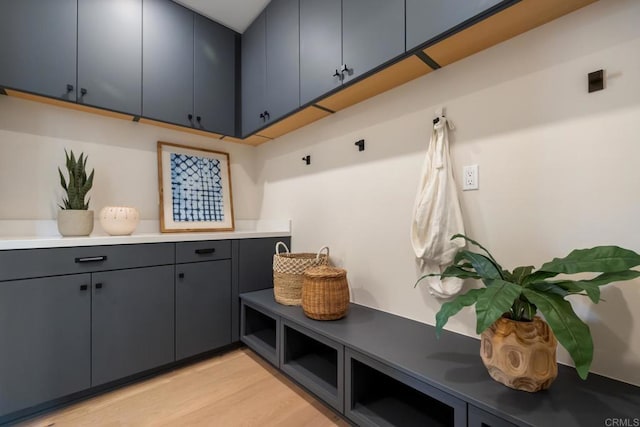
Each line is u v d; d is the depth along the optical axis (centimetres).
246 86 248
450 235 142
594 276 109
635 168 100
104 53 190
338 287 167
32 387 144
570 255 95
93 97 186
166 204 239
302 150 241
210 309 207
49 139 194
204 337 203
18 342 141
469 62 142
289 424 142
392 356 122
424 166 153
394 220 175
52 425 141
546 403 91
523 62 125
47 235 191
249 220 295
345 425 141
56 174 195
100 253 164
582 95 111
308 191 236
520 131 126
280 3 210
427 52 136
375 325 157
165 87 215
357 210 197
